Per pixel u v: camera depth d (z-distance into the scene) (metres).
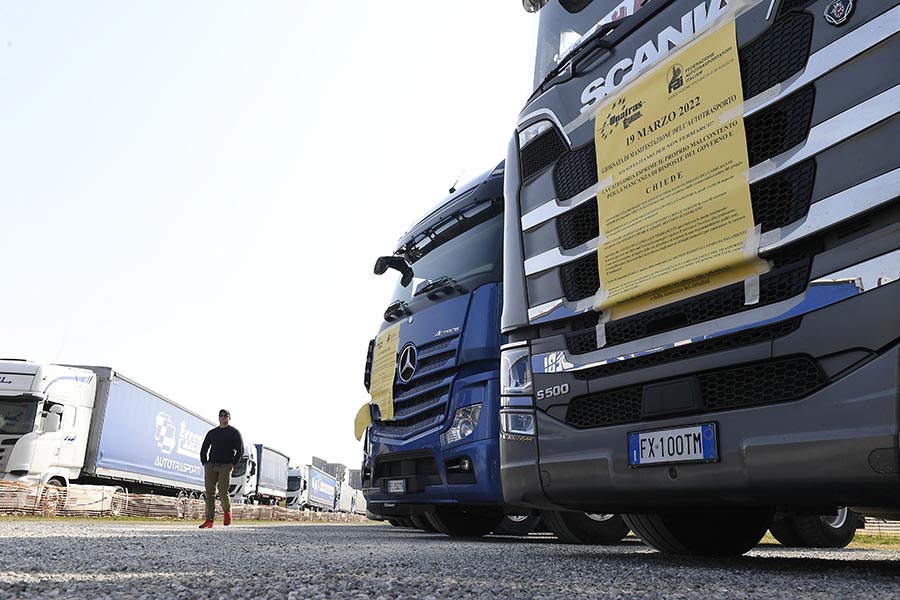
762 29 2.58
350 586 1.96
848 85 2.27
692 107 2.80
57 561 2.71
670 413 2.68
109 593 1.72
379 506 6.71
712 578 2.33
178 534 6.12
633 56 3.14
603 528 5.52
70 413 17.11
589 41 3.46
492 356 5.60
